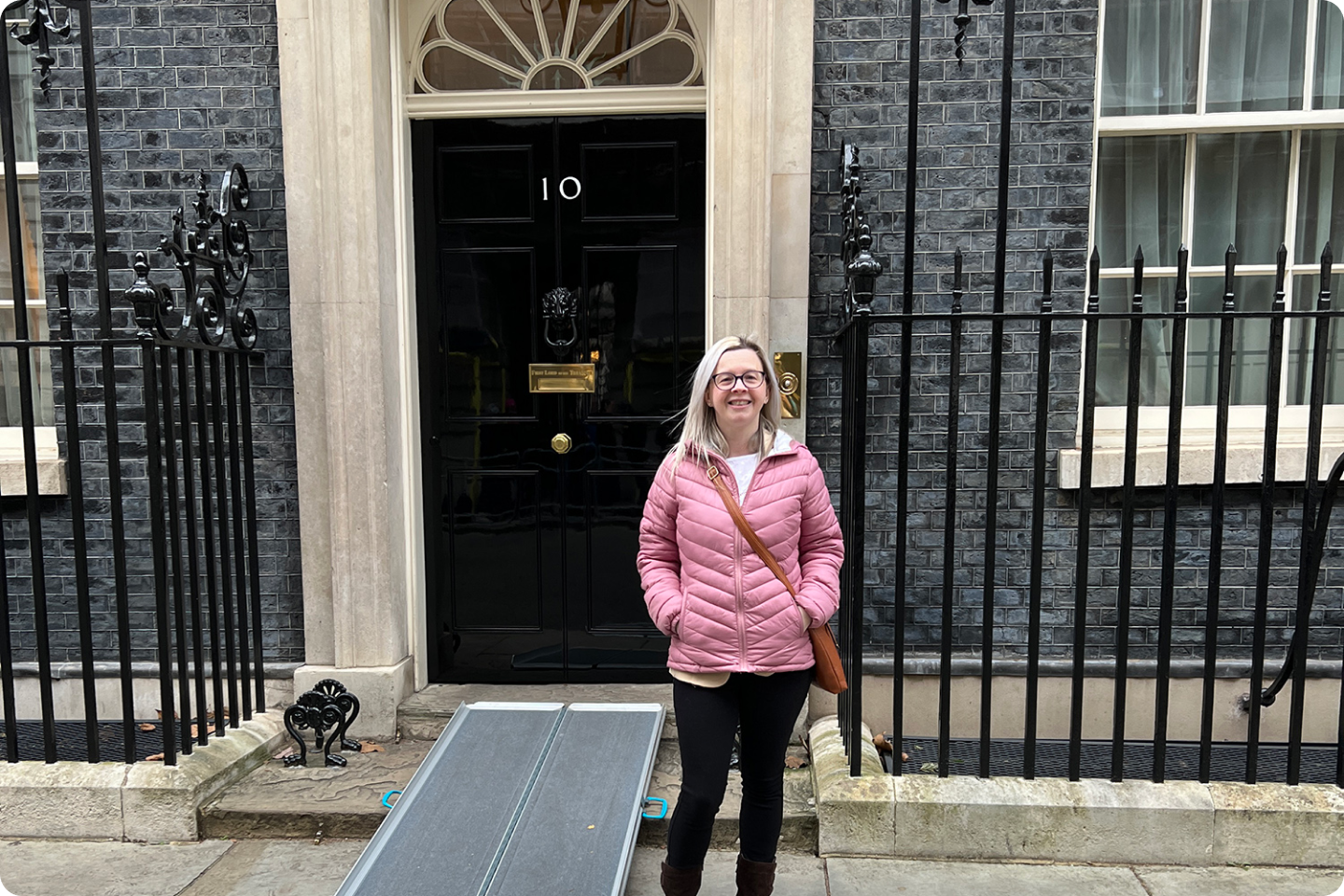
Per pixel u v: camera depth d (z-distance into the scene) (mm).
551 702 3326
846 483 2863
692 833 1994
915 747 3113
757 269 3039
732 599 1959
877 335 3188
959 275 2434
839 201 3131
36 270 3562
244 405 3102
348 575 3244
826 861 2553
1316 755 3104
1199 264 3375
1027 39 3074
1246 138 3318
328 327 3146
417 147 3389
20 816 2693
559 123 3359
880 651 3281
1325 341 2348
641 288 3393
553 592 3516
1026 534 3229
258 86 3223
